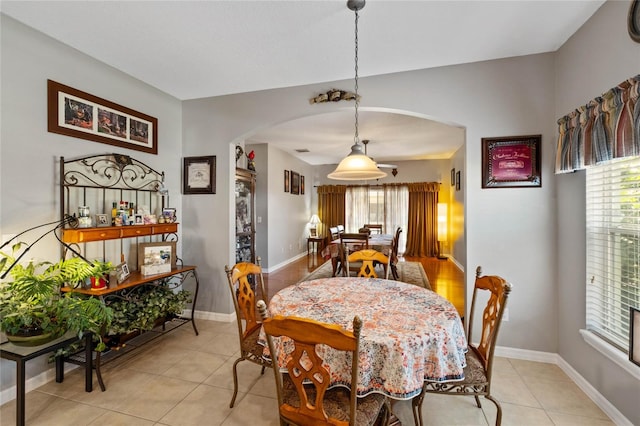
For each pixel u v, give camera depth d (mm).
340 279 2383
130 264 2906
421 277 5297
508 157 2480
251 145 5930
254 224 4316
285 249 6727
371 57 2467
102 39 2229
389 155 7125
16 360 1703
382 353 1316
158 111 3162
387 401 1491
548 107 2400
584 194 2066
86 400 1970
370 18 1957
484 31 2104
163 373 2303
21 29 2043
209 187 3365
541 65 2410
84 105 2443
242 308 2148
